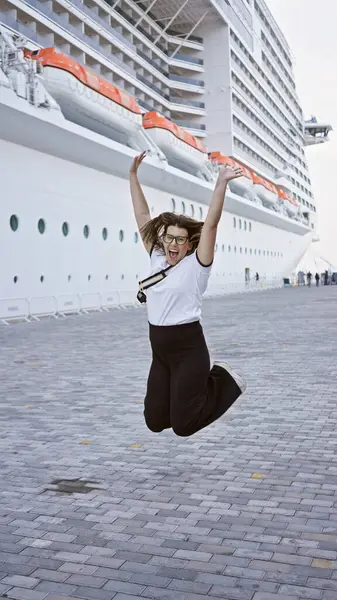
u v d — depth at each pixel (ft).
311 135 263.08
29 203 72.13
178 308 9.92
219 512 13.55
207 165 129.70
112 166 89.76
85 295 82.79
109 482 15.76
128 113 92.63
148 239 10.42
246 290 158.51
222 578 10.57
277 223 193.77
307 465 16.78
